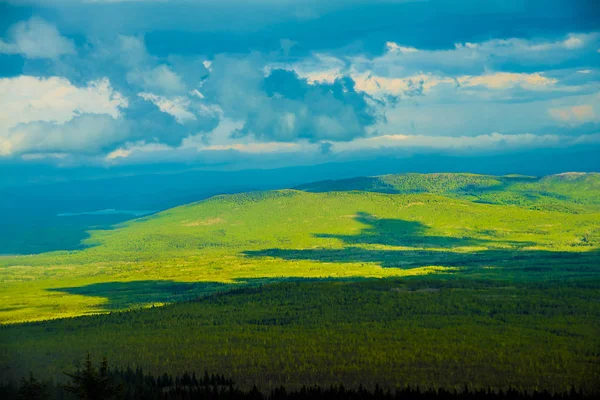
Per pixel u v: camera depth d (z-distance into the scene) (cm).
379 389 18938
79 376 18812
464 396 18412
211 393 19138
